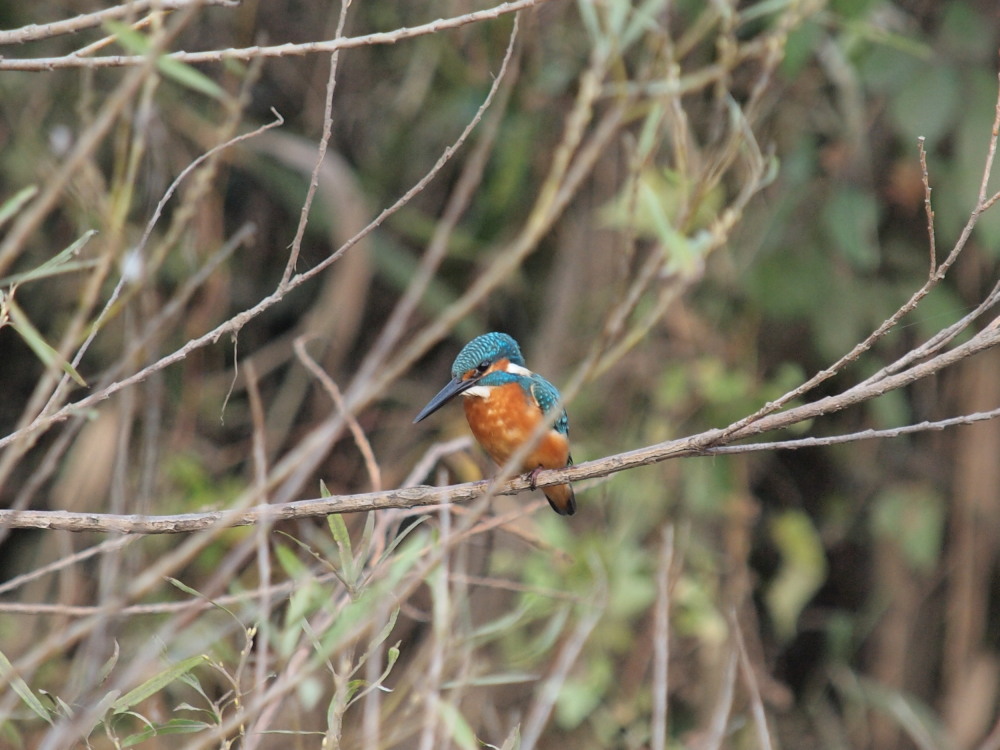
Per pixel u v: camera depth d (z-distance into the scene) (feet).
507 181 38.34
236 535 34.04
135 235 31.83
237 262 41.88
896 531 43.11
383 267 39.52
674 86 17.84
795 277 38.01
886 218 39.81
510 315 43.14
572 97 38.22
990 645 46.34
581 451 38.78
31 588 35.45
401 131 40.91
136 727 25.63
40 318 38.93
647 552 39.27
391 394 42.29
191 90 38.40
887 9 35.73
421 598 39.37
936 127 35.12
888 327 17.35
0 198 36.32
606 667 34.17
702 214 32.09
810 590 40.93
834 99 37.70
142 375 17.47
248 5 37.91
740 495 40.96
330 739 15.84
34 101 36.19
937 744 43.52
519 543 36.17
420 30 17.57
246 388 41.73
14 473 39.42
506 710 37.14
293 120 40.75
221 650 19.75
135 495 32.73
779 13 31.30
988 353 42.42
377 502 18.79
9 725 17.84
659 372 39.45
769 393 39.32
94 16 16.71
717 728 19.86
